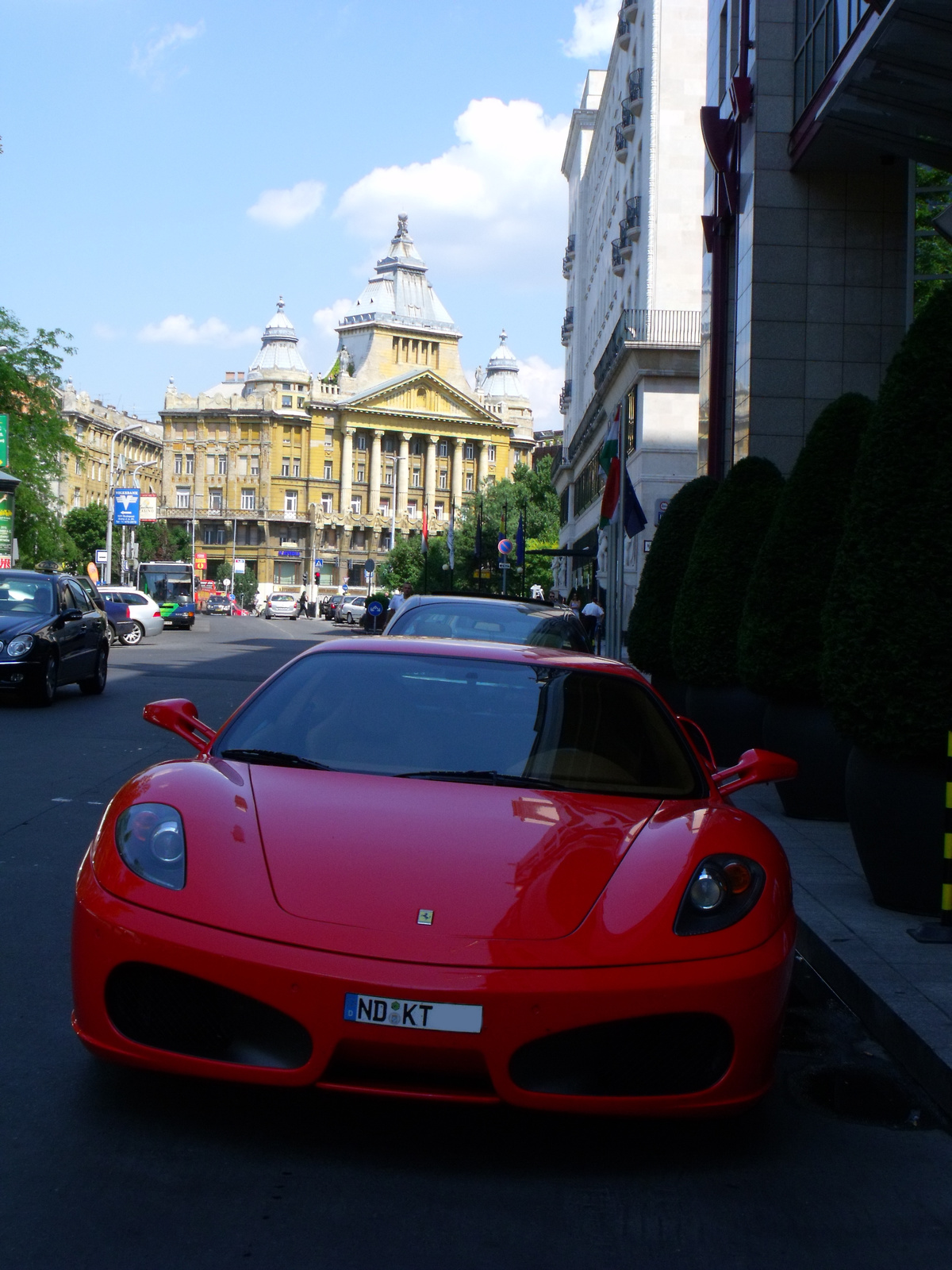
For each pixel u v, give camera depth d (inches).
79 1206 123.3
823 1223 130.1
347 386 5669.3
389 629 406.9
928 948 232.1
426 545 2859.3
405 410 5620.1
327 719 190.1
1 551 1270.9
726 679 487.8
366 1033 132.3
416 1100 138.0
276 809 160.1
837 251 817.5
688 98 1636.3
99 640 768.3
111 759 466.3
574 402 2960.1
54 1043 169.5
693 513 601.6
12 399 1993.1
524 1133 147.5
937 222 390.9
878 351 818.2
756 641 373.4
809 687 368.8
